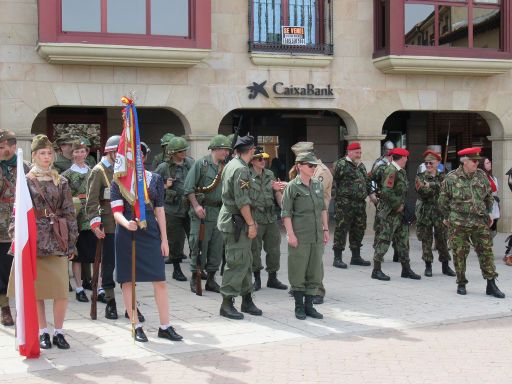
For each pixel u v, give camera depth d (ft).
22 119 44.37
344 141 65.16
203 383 18.66
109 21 44.73
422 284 33.19
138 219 21.72
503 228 54.85
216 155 30.07
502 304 28.78
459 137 67.67
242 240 25.55
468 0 52.21
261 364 20.36
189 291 31.12
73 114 55.52
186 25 46.47
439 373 19.62
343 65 51.01
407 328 24.73
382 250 34.09
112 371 19.62
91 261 28.37
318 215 25.81
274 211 31.22
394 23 49.98
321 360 20.79
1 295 24.52
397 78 52.08
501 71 52.95
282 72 49.70
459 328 24.79
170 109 48.16
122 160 21.83
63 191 21.70
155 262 22.39
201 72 47.93
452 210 30.55
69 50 43.50
